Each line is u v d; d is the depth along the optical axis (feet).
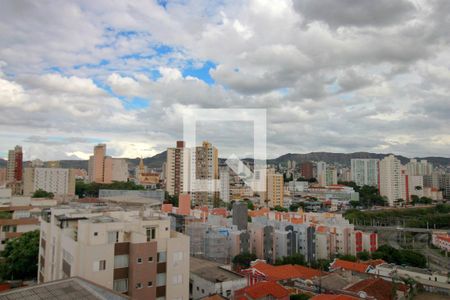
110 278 133.69
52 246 164.04
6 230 274.16
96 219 150.41
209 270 220.84
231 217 418.92
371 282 220.02
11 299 81.82
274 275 243.40
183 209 427.74
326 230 399.24
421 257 352.28
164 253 145.69
